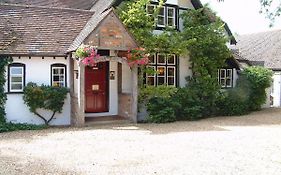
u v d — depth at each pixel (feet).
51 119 50.44
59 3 67.82
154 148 34.06
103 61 52.01
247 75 68.95
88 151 32.71
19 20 53.01
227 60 67.77
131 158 30.09
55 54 50.31
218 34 61.00
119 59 48.83
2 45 48.11
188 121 54.13
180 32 59.77
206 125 49.62
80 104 47.52
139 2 54.34
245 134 41.96
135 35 53.11
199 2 61.77
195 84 60.23
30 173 25.54
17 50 48.26
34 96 47.55
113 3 55.57
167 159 29.81
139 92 54.44
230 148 34.14
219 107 61.87
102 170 26.45
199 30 59.47
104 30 47.09
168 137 39.86
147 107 53.67
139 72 55.31
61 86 51.55
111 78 56.90
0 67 47.47
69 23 56.29
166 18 60.59
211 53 60.85
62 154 31.45
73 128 46.80
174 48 55.21
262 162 29.07
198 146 34.99
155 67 59.11
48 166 27.45
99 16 51.55
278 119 56.85
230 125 49.75
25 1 65.05
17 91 48.93
